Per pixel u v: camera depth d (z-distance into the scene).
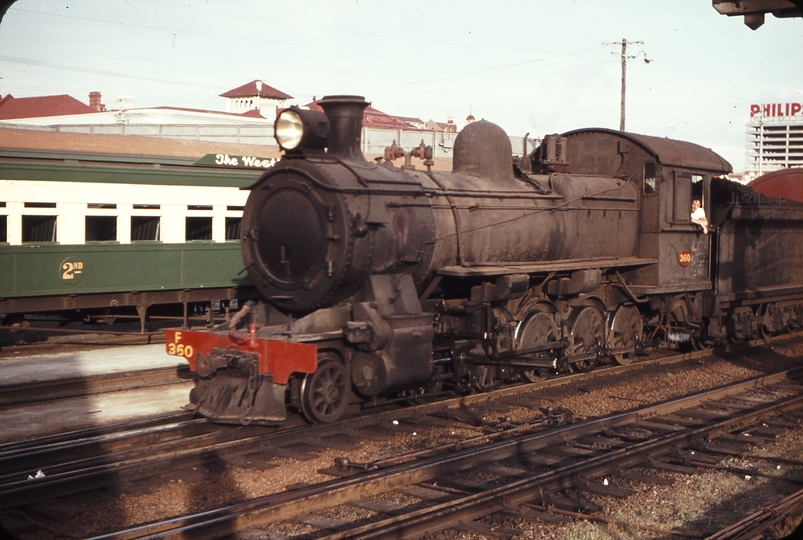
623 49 43.19
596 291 13.42
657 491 7.34
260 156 18.83
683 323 14.80
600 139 14.04
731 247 15.46
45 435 9.02
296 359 8.47
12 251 14.04
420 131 37.28
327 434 8.85
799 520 6.36
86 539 5.59
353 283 9.25
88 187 15.00
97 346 16.03
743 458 8.53
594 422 9.34
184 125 40.53
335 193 9.01
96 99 59.16
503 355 10.96
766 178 18.83
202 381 9.33
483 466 7.84
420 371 9.60
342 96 9.64
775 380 12.84
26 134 15.93
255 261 9.77
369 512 6.55
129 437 8.45
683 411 10.51
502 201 11.28
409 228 9.65
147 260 15.88
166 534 5.62
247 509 6.36
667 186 13.52
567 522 6.47
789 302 18.31
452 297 11.46
